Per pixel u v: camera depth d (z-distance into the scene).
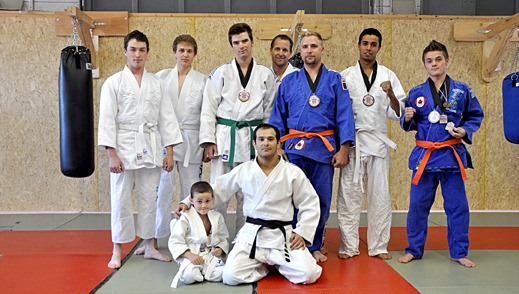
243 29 3.58
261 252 2.99
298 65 4.36
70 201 5.51
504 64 5.62
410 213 3.51
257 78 3.68
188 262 2.94
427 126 3.39
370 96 3.63
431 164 3.34
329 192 3.46
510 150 5.66
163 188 3.89
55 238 4.21
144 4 6.62
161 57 5.48
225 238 3.21
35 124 5.43
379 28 5.55
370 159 3.63
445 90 3.38
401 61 5.56
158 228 3.92
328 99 3.42
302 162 3.39
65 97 3.31
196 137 3.92
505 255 3.62
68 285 2.88
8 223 4.88
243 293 2.75
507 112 3.59
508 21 4.92
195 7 6.65
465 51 5.59
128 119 3.39
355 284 2.90
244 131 3.62
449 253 3.70
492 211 5.60
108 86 3.36
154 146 3.46
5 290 2.79
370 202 3.65
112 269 3.26
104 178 5.50
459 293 2.73
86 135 3.35
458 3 6.70
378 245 3.61
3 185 5.44
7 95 5.40
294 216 3.45
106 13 5.34
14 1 6.45
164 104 3.58
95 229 4.60
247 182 3.10
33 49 5.39
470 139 3.30
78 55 3.35
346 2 6.73
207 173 5.51
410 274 3.12
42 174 5.47
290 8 6.71
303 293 2.73
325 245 4.02
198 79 3.95
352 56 5.54
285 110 3.54
